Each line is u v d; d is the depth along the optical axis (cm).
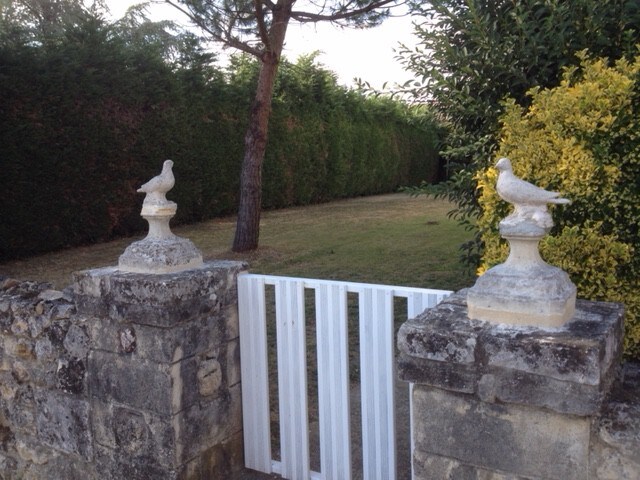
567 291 200
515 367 186
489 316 203
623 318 210
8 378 357
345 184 2086
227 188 1491
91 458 320
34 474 353
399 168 2534
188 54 1374
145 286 281
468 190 383
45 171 987
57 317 323
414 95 377
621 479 180
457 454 205
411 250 973
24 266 915
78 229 1071
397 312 596
